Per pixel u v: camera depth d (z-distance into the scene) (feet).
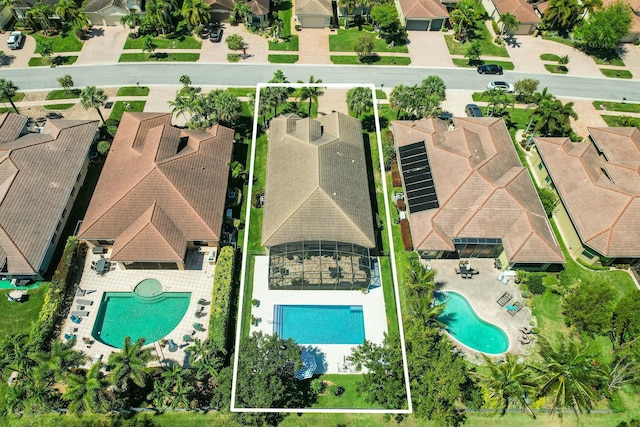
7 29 282.15
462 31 295.89
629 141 211.61
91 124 214.07
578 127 245.65
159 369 154.51
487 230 184.34
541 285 179.22
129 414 148.77
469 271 184.44
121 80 254.88
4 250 168.45
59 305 165.48
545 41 299.17
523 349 167.02
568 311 169.37
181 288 175.73
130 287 175.32
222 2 289.53
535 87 237.66
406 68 274.16
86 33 281.13
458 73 273.33
